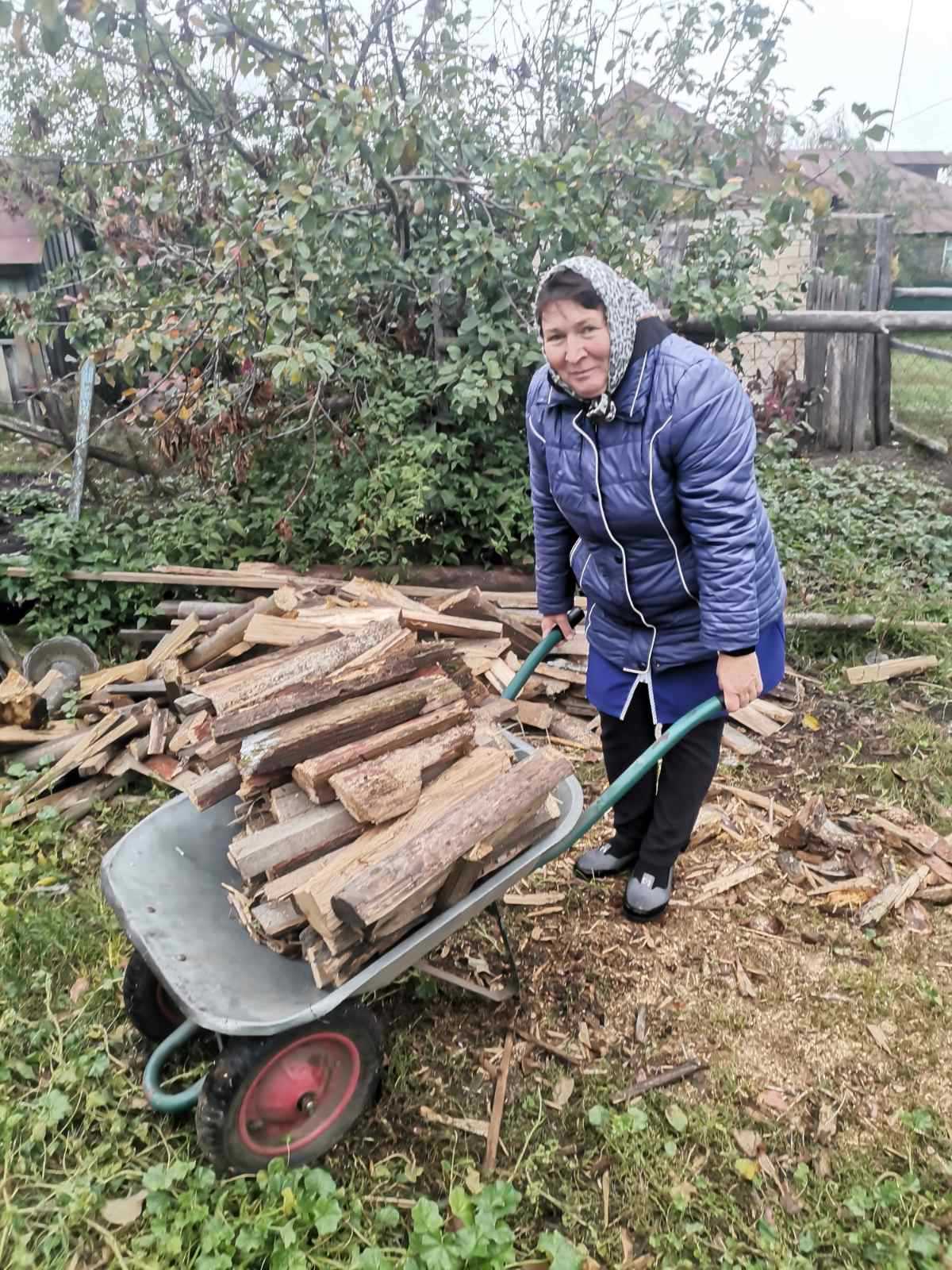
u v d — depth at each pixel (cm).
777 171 520
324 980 199
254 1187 214
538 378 248
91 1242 206
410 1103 241
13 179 635
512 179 480
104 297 560
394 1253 203
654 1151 228
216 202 549
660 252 555
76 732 391
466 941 293
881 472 698
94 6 405
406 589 474
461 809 212
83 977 280
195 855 240
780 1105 241
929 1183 220
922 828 335
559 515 274
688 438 219
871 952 290
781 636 265
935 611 495
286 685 227
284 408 496
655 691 269
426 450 466
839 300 787
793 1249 206
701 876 322
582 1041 260
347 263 480
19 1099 240
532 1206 216
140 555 504
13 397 895
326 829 213
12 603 524
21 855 334
